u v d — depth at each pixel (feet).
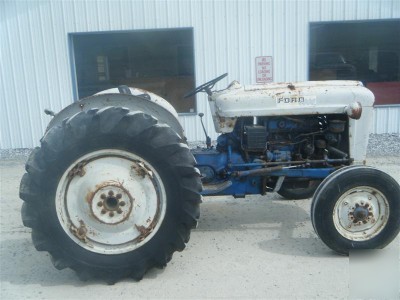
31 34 27.20
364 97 12.71
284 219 14.39
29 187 9.93
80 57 27.99
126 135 9.99
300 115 12.97
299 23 27.12
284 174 12.80
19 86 27.81
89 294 9.96
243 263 11.20
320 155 13.32
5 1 26.63
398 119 29.17
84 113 10.05
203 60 27.48
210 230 13.55
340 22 27.35
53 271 11.18
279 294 9.68
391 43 28.19
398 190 11.16
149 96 12.54
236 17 26.91
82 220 10.32
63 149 9.90
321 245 12.22
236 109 12.44
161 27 27.09
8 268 11.40
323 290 9.82
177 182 10.18
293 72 27.73
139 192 10.32
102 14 27.02
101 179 10.22
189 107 28.48
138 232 10.36
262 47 27.32
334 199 11.02
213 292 9.84
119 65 28.30
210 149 13.60
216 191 12.51
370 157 22.63
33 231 10.08
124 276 10.36
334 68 28.40
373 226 11.37
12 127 28.32
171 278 10.53
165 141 10.09
